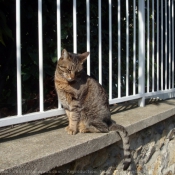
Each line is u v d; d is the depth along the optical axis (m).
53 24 1.94
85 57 1.64
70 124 1.54
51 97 2.02
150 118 1.82
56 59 1.91
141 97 2.12
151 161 1.94
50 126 1.63
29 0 1.89
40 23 1.48
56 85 1.60
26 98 1.94
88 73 1.74
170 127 2.16
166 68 2.40
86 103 1.57
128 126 1.62
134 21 2.01
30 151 1.24
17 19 1.37
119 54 1.91
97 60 2.19
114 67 2.32
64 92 1.56
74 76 1.53
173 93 2.55
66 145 1.31
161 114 1.94
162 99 2.43
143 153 1.84
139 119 1.75
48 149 1.26
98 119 1.55
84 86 1.58
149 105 2.19
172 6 2.44
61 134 1.48
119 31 1.89
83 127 1.54
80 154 1.34
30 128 1.58
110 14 1.82
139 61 2.11
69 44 2.01
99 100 1.59
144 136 1.85
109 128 1.57
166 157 2.11
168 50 2.48
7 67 1.91
